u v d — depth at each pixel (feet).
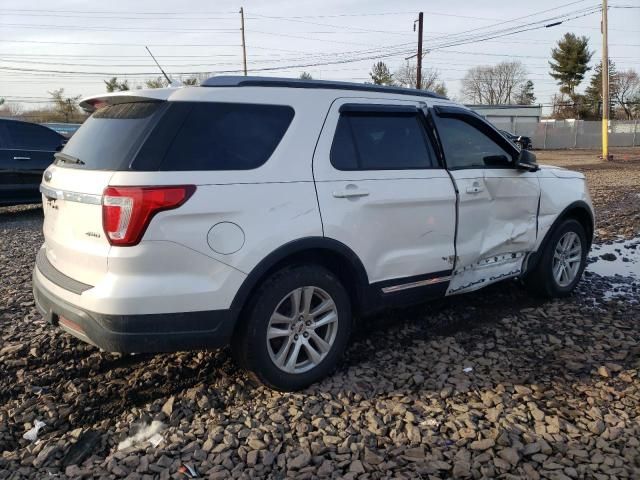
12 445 10.20
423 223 13.28
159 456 9.60
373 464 9.35
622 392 11.59
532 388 11.80
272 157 11.21
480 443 9.82
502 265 15.69
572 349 13.70
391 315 16.20
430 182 13.39
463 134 14.83
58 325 11.39
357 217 12.05
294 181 11.30
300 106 11.85
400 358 13.37
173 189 9.96
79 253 10.53
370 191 12.27
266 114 11.45
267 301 11.03
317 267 11.73
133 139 10.42
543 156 109.60
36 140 34.86
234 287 10.54
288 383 11.57
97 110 12.68
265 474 9.17
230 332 10.71
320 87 12.36
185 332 10.31
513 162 15.69
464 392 11.67
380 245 12.57
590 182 53.47
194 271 10.23
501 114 172.04
